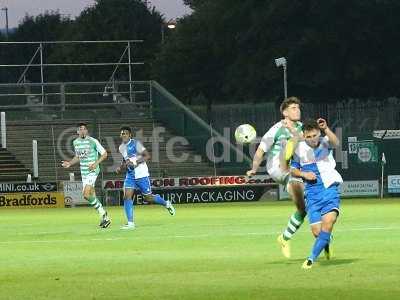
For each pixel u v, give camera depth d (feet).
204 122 336.90
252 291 73.26
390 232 136.87
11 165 330.75
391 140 316.40
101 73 578.66
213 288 75.51
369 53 458.50
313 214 89.30
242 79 474.49
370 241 119.85
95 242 129.70
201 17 521.65
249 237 132.26
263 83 465.06
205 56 522.88
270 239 127.85
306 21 459.73
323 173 88.74
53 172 327.06
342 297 69.36
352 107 338.34
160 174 328.29
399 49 458.91
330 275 82.64
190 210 239.71
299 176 88.94
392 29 456.04
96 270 91.35
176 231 149.18
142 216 208.54
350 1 448.65
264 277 82.23
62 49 592.19
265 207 248.11
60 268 94.17
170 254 107.24
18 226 180.04
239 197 301.22
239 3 483.10
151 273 87.25
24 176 329.52
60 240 135.85
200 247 116.88
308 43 449.48
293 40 458.91
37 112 359.87
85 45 584.40
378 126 338.34
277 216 195.21
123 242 128.16
